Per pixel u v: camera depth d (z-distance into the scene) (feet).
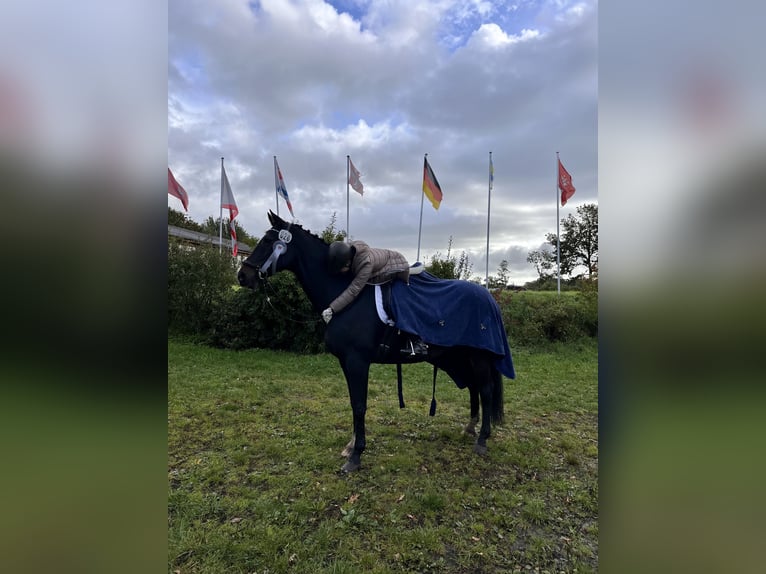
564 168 47.75
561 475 10.16
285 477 9.73
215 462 10.51
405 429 13.04
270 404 15.43
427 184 41.78
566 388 18.74
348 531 7.79
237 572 6.77
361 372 10.14
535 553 7.36
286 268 10.83
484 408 11.14
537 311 31.14
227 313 26.99
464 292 10.44
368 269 10.12
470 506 8.75
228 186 44.37
